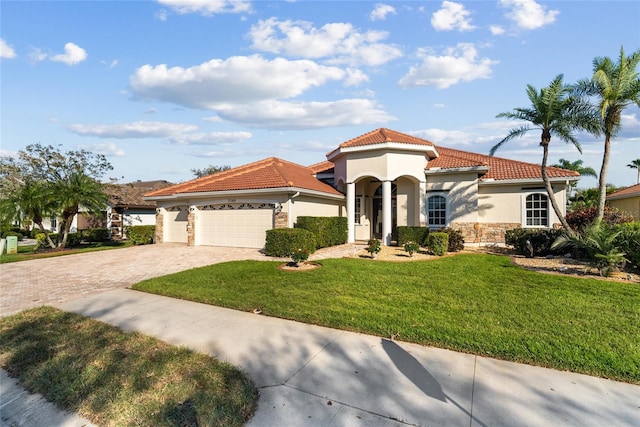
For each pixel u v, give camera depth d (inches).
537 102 571.8
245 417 145.0
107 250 809.5
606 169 569.6
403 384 169.9
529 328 237.6
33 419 150.3
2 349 221.0
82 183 877.8
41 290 398.6
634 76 530.0
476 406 150.4
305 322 265.4
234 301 318.7
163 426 140.3
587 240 438.3
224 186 746.8
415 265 485.4
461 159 788.0
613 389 163.9
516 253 618.2
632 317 257.3
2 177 1325.0
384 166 729.6
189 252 697.6
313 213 770.8
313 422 141.1
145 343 224.8
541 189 743.1
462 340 217.9
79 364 195.6
